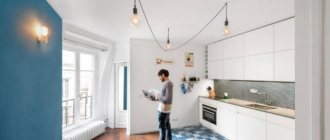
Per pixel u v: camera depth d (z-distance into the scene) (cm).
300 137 54
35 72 200
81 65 412
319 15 48
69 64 382
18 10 165
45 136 228
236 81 443
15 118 164
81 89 412
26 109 183
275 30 301
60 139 275
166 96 336
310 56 50
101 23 311
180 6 231
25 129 182
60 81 273
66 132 354
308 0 51
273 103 352
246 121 340
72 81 390
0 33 141
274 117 285
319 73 48
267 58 317
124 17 279
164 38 429
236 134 364
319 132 48
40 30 206
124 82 488
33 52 195
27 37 182
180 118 482
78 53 398
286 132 266
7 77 151
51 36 240
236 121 365
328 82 46
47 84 231
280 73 293
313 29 49
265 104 366
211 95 496
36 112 205
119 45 470
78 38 370
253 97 396
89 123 418
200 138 397
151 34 388
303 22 53
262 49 327
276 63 300
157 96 359
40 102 213
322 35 47
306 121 52
